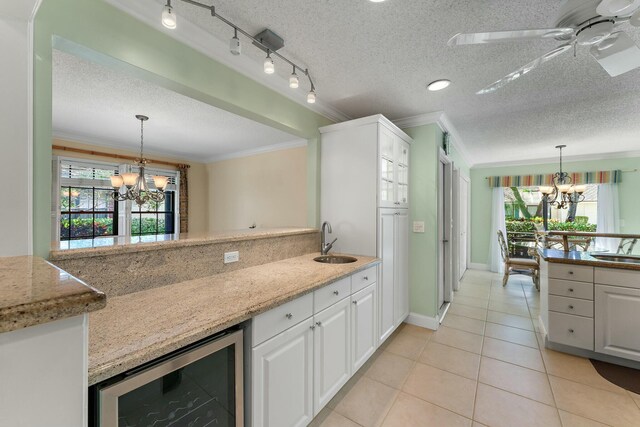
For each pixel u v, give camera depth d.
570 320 2.38
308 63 1.93
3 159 0.96
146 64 1.39
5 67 0.96
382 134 2.43
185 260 1.54
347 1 1.37
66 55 1.87
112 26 1.27
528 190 5.73
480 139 3.98
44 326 0.47
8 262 0.82
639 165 4.61
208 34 1.61
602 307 2.26
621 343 2.18
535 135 3.75
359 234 2.45
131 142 4.18
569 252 2.72
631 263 2.17
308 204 2.70
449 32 1.60
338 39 1.67
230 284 1.49
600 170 4.89
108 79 2.21
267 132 3.69
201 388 1.03
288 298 1.32
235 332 1.12
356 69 2.01
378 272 2.34
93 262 1.19
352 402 1.80
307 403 1.48
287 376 1.35
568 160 5.16
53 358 0.49
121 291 1.28
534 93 2.42
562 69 2.02
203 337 0.96
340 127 2.55
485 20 1.50
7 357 0.44
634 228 4.64
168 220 5.05
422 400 1.82
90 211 4.09
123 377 0.80
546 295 2.59
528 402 1.80
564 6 1.20
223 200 5.22
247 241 1.92
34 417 0.47
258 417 1.19
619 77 2.13
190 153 4.96
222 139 4.05
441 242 3.43
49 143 1.08
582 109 2.80
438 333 2.82
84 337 0.53
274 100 2.17
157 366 0.87
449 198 3.65
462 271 5.36
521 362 2.27
